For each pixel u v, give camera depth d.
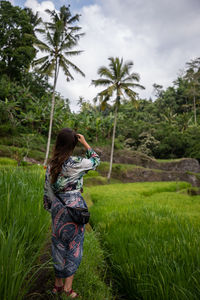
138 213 5.16
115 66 21.58
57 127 30.11
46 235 2.59
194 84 61.28
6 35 31.58
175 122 54.59
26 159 21.23
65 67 19.73
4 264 1.33
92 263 2.51
